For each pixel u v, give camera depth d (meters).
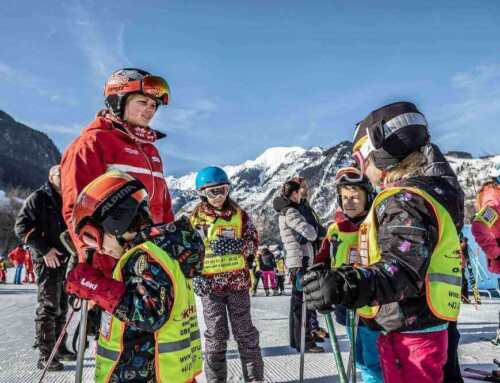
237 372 3.98
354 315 2.47
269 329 6.22
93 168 2.39
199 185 3.66
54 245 4.05
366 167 2.00
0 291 15.18
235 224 3.65
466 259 10.28
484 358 4.35
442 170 2.81
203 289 3.53
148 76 2.65
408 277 1.61
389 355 1.87
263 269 14.48
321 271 1.58
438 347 1.79
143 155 2.65
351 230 3.04
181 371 1.83
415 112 1.93
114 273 1.85
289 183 4.67
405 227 1.67
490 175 4.46
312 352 4.67
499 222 4.24
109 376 1.82
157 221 2.69
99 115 2.75
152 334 1.84
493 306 9.08
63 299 4.25
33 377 3.77
